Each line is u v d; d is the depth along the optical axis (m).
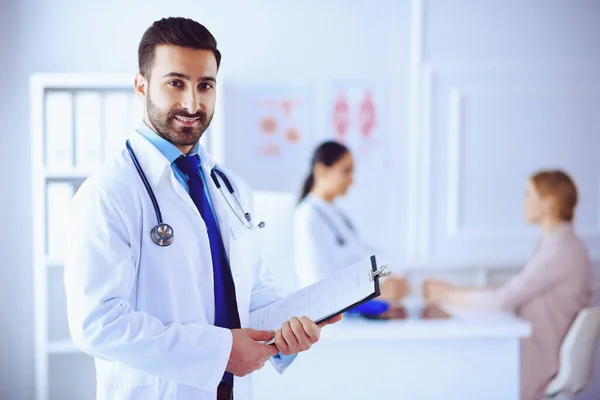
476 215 3.42
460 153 3.38
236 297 1.42
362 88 3.37
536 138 3.42
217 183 1.47
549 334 2.82
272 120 3.34
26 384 3.20
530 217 2.96
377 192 3.42
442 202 3.41
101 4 3.19
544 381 2.82
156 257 1.30
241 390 1.42
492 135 3.40
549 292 2.84
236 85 3.31
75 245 1.23
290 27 3.32
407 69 3.38
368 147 3.39
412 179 3.40
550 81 3.40
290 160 3.36
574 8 3.41
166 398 1.30
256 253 1.61
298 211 3.12
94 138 2.84
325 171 3.14
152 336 1.20
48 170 2.81
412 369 2.31
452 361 2.32
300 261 3.03
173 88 1.26
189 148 1.42
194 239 1.34
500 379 2.33
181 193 1.35
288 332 1.25
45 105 2.83
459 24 3.36
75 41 3.19
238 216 1.47
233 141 3.33
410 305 2.63
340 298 1.27
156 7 3.23
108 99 2.84
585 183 3.45
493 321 2.34
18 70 3.16
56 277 3.00
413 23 3.35
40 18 3.16
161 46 1.25
